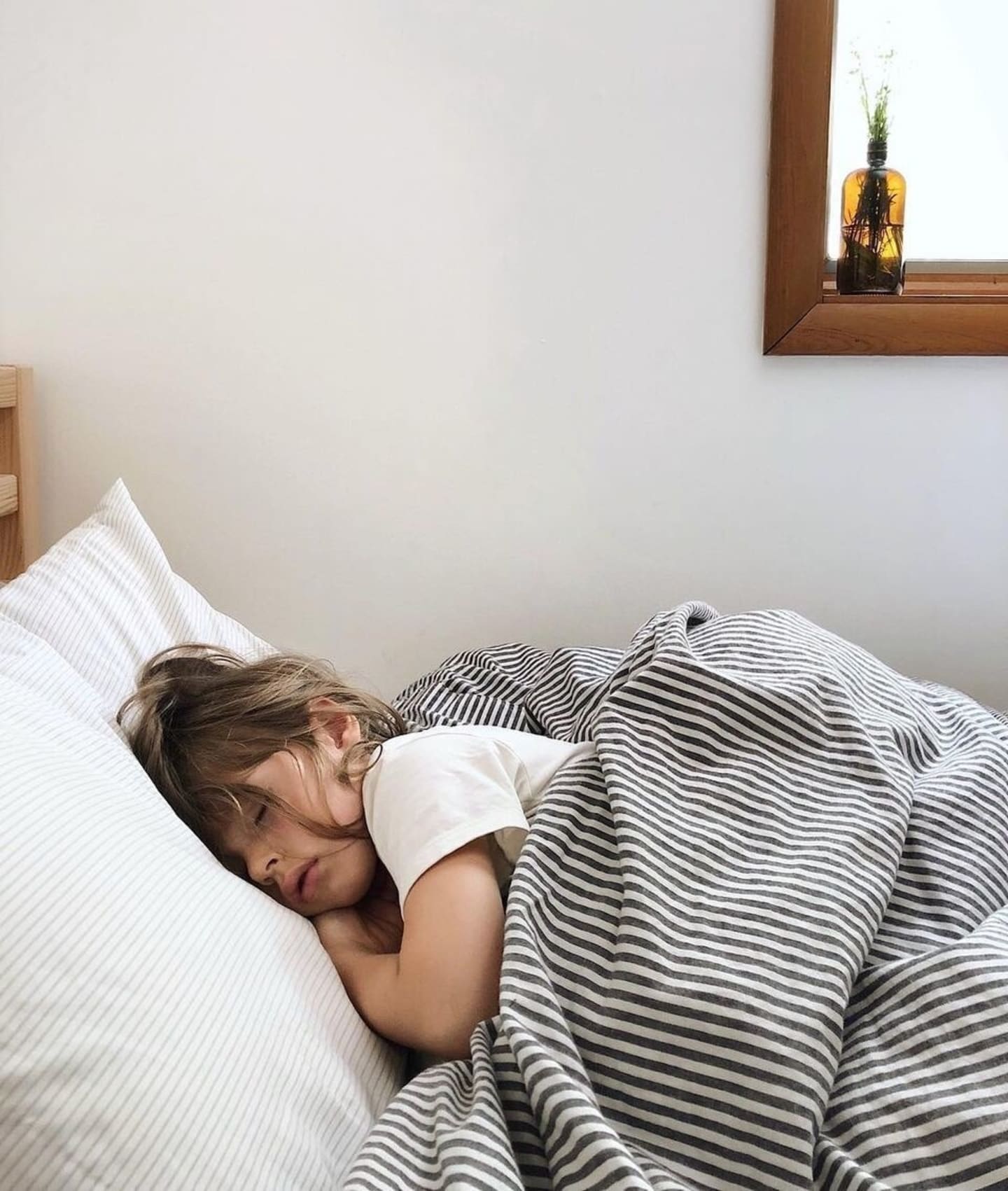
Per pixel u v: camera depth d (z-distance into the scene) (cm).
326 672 121
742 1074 74
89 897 73
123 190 165
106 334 168
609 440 171
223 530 172
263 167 165
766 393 170
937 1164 71
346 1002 86
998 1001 78
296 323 168
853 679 115
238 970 78
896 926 92
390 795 95
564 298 168
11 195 165
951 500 173
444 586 174
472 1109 71
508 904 85
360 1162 69
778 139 161
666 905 84
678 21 161
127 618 123
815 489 173
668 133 164
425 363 169
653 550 174
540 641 176
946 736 120
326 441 171
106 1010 69
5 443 162
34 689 98
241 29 162
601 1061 77
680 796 95
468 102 163
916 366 170
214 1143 68
